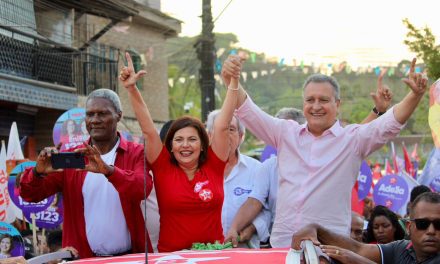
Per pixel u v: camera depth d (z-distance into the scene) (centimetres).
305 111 519
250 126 534
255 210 605
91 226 509
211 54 1680
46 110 1627
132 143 533
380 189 1166
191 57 2308
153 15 2020
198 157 500
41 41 1519
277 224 529
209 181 497
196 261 360
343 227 513
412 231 433
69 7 1678
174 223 495
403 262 435
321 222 509
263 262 351
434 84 617
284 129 530
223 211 610
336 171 511
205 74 1683
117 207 509
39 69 1532
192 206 490
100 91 524
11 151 853
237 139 611
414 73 481
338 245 433
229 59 496
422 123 2791
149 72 2230
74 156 461
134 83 488
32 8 1527
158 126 2303
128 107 1997
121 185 470
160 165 499
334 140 515
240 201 613
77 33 1748
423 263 430
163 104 2350
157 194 502
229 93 499
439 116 612
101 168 461
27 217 759
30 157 1603
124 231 512
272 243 533
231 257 367
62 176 511
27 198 491
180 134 491
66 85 1647
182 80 2812
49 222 761
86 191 509
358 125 522
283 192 527
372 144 507
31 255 739
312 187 510
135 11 1780
